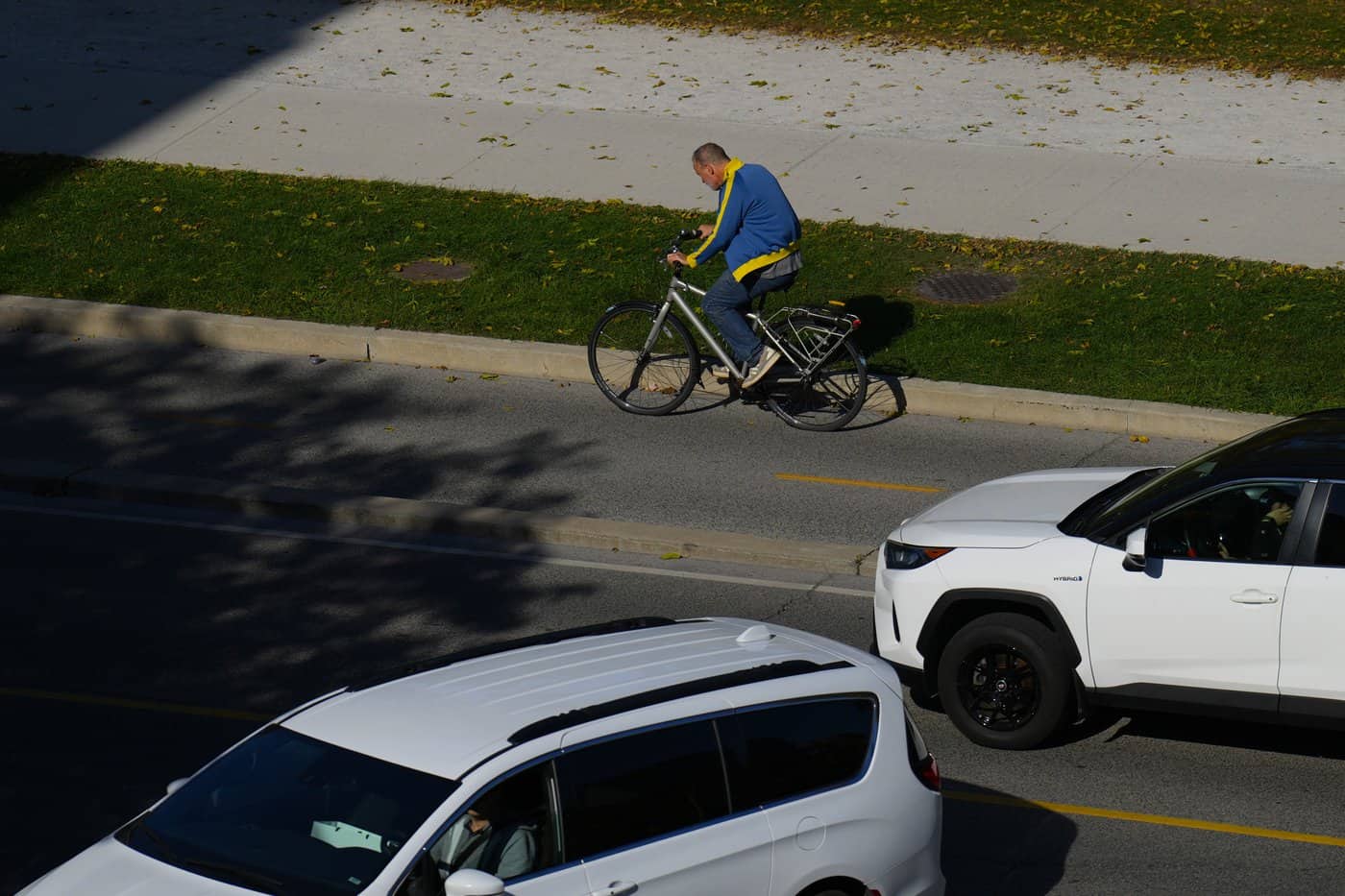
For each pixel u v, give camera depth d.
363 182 61.22
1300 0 79.25
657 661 19.00
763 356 43.31
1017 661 26.64
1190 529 25.48
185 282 53.78
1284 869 22.73
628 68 72.12
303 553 36.31
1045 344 47.31
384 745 17.11
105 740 27.17
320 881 15.94
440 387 47.50
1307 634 24.42
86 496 39.75
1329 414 27.52
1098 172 59.59
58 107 68.69
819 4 79.31
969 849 23.52
